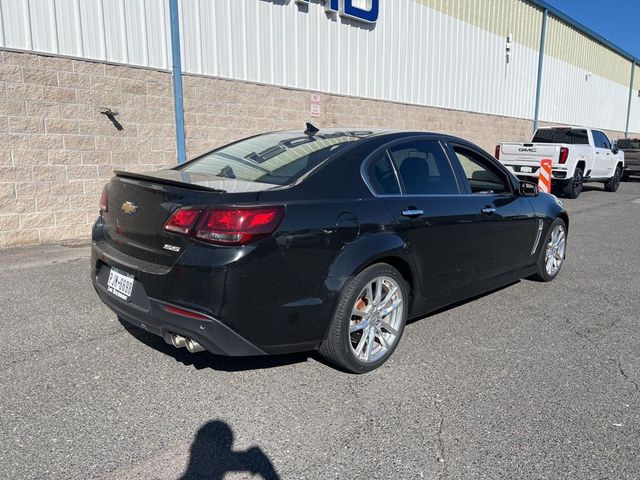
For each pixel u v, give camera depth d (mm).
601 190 17859
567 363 3750
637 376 3566
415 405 3109
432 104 14547
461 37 15281
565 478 2484
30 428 2764
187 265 2861
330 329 3275
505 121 18406
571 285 5793
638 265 6789
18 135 6707
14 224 6828
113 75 7520
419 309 3939
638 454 2689
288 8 9922
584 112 25234
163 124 8195
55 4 6832
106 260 3430
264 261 2912
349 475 2467
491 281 4719
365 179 3553
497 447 2713
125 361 3562
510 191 4980
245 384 3303
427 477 2463
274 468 2504
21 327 4098
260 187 3125
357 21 11555
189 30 8344
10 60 6512
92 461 2512
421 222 3750
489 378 3482
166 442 2682
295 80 10289
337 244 3213
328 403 3104
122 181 3418
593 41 24531
